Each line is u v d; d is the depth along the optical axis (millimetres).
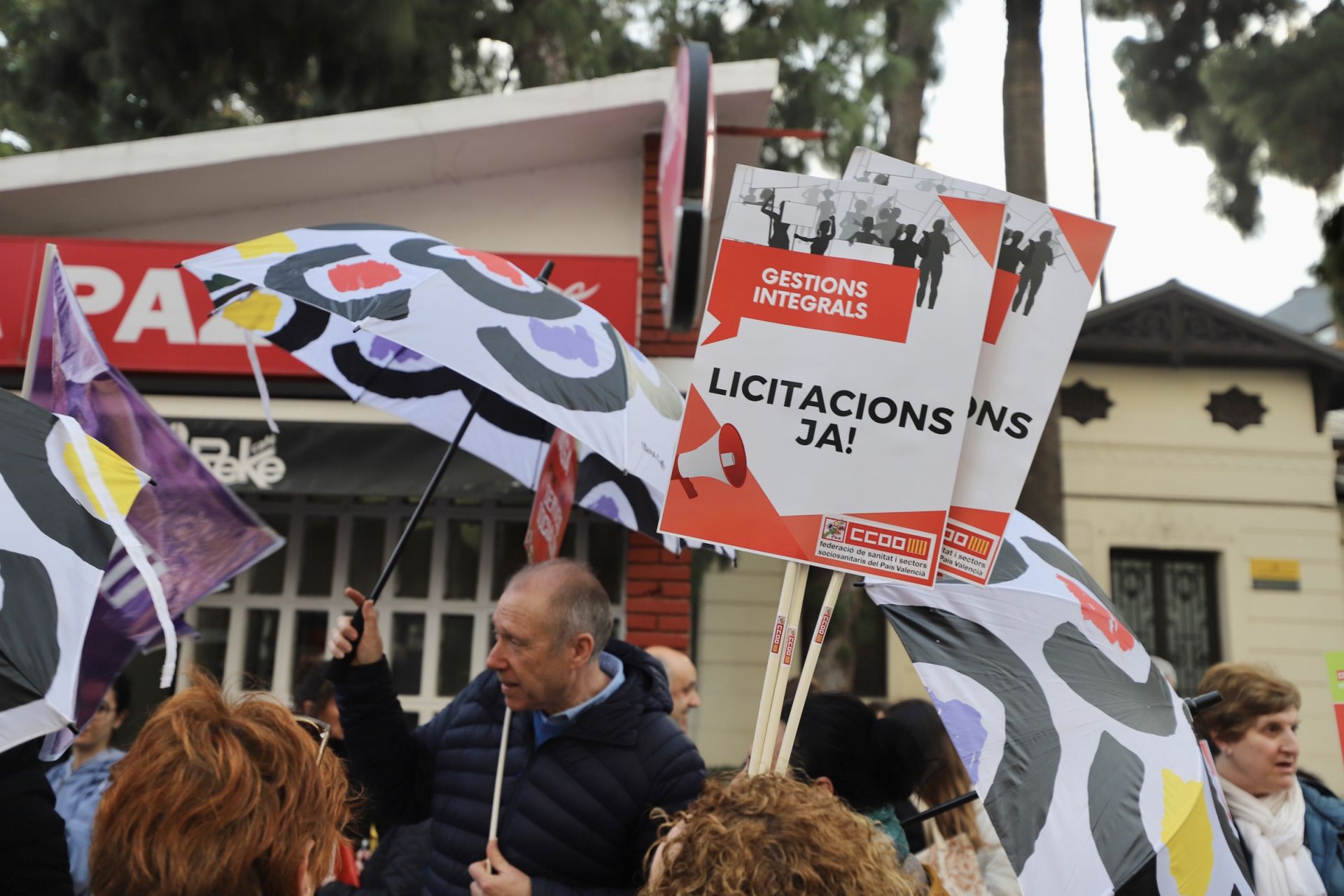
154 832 1447
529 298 2637
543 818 2746
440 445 6039
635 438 2414
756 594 12344
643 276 6945
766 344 2029
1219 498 11188
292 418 6195
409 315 2455
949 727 2037
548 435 3580
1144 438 11258
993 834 3188
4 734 1459
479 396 3111
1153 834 1930
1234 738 3037
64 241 6262
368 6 9219
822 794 1521
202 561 2523
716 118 7137
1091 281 2066
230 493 2586
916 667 2119
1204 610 11258
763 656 12250
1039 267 2070
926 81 13125
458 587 6969
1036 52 8320
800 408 2018
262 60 9492
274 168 6699
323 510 6977
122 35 9227
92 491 1713
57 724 1486
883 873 1422
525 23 10773
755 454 2010
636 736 2809
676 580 6574
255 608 6875
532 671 2693
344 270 2594
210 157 6539
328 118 6609
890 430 2008
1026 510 7664
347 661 2934
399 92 10156
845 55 11312
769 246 2047
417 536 6996
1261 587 11086
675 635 6516
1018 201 2074
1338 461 11680
